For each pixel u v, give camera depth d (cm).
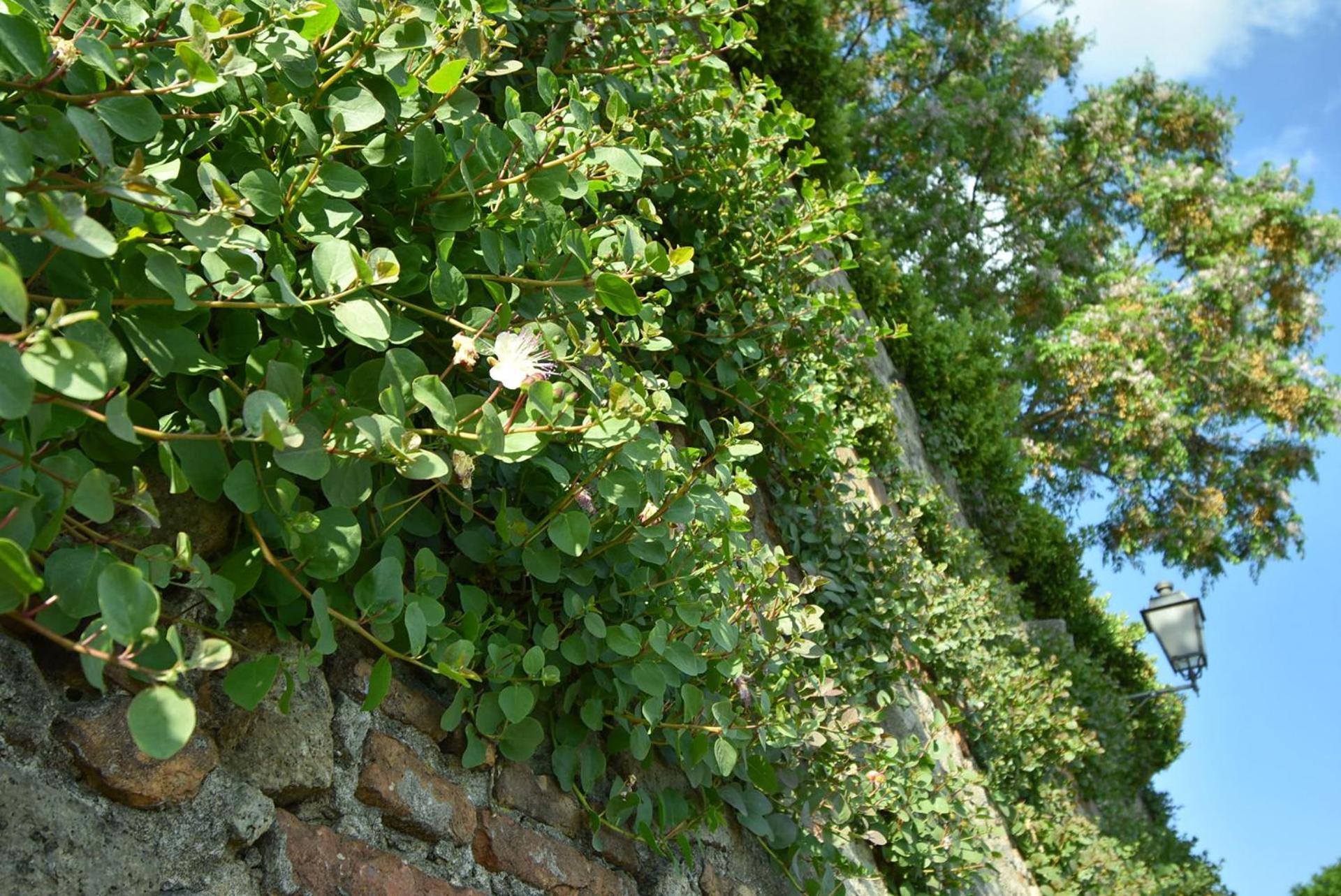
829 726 345
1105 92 2031
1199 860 1334
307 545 175
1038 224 2016
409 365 187
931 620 557
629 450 219
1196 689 1126
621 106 228
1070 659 1043
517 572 238
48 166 142
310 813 188
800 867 333
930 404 914
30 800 144
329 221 189
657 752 285
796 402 407
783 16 734
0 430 141
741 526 265
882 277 845
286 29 182
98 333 145
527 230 235
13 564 119
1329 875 2900
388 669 180
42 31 147
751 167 384
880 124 1758
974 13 1859
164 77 165
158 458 169
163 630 159
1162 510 1972
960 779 443
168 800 160
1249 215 1892
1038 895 646
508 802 231
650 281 349
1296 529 1955
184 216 150
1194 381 1923
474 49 210
